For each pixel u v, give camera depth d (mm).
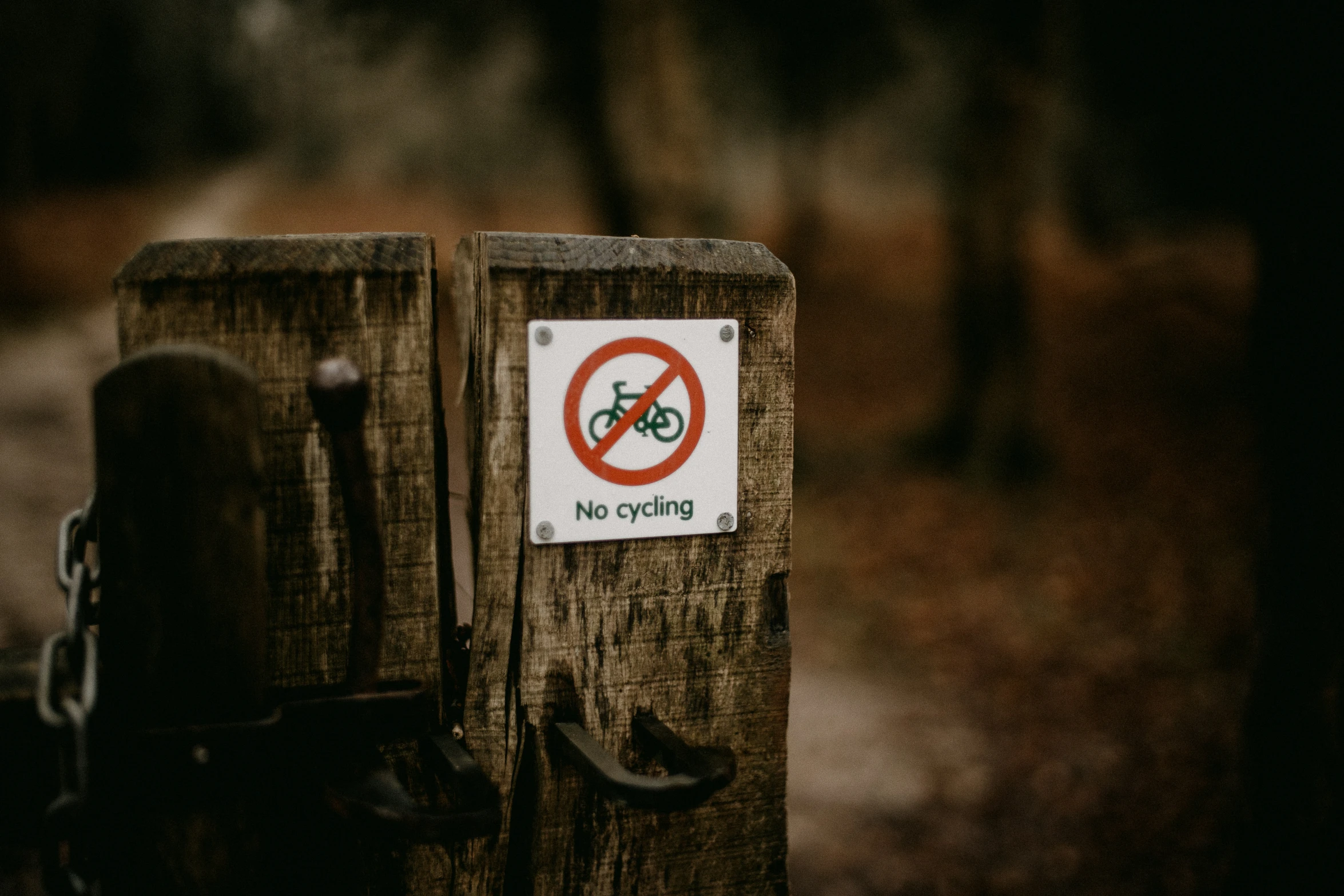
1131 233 21953
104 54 24812
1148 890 3506
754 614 1300
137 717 1004
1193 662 5578
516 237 1176
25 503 7574
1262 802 2250
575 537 1207
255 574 1001
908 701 5324
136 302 1070
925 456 9500
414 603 1172
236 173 27328
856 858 3844
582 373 1188
